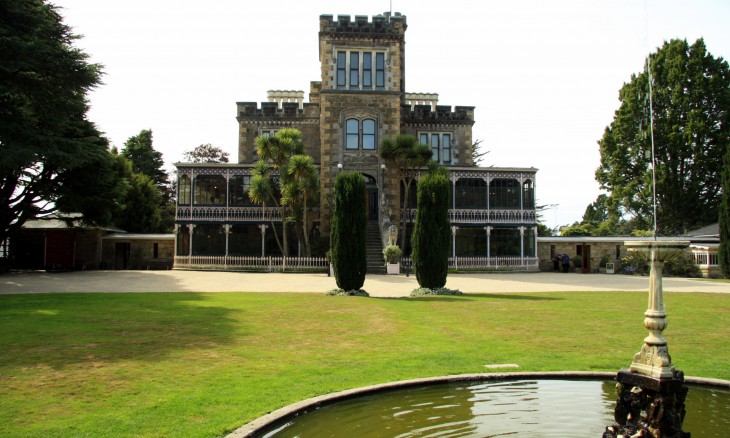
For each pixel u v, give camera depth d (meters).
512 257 42.12
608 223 68.38
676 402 6.70
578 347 11.92
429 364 10.27
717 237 41.75
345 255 22.62
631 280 33.12
